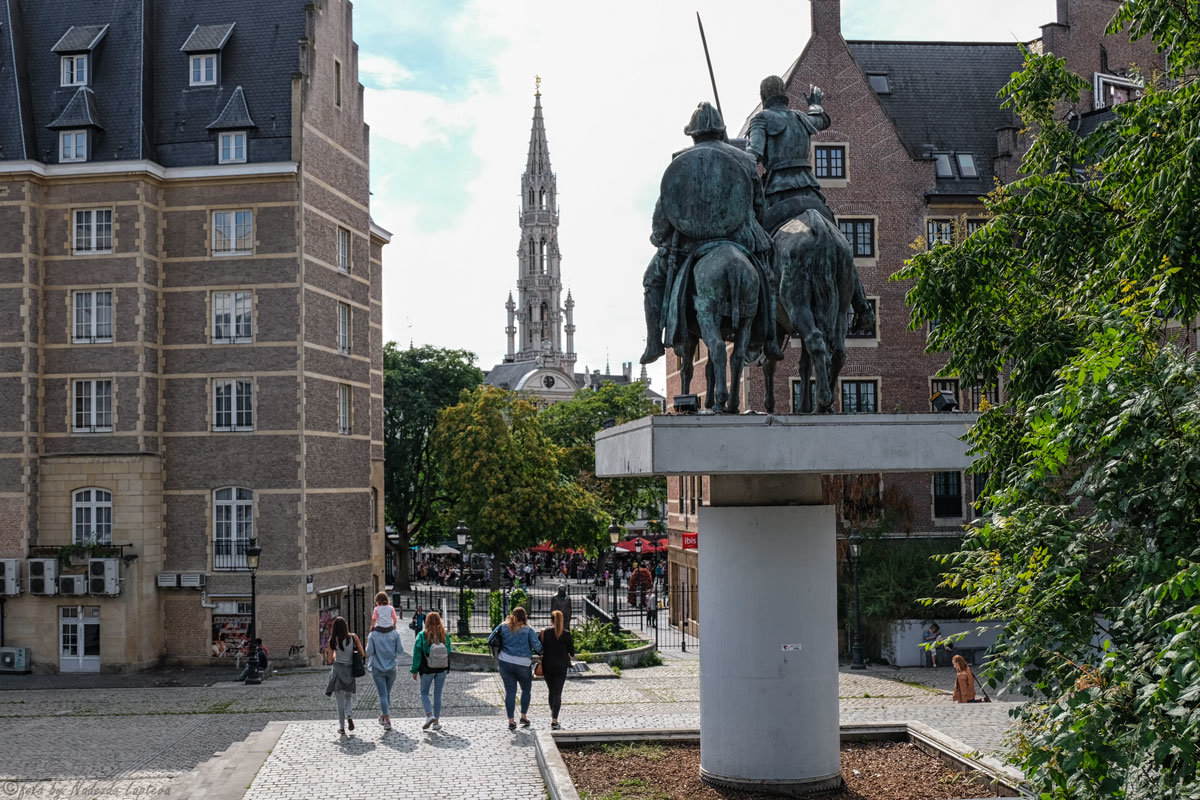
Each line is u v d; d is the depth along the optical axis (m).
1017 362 17.58
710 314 13.56
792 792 13.48
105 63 42.06
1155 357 10.06
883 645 36.78
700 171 14.03
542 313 169.75
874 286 42.28
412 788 14.45
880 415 12.66
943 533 40.94
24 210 39.88
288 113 41.25
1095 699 8.66
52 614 39.06
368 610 45.31
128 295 40.12
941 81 47.50
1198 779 8.19
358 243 45.72
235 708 26.84
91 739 22.44
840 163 42.59
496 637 18.38
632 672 31.47
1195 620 8.02
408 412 74.31
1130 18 15.88
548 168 170.50
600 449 15.23
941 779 14.02
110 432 39.91
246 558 37.97
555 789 13.30
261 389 40.56
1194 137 12.86
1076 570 10.15
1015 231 19.38
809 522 13.79
